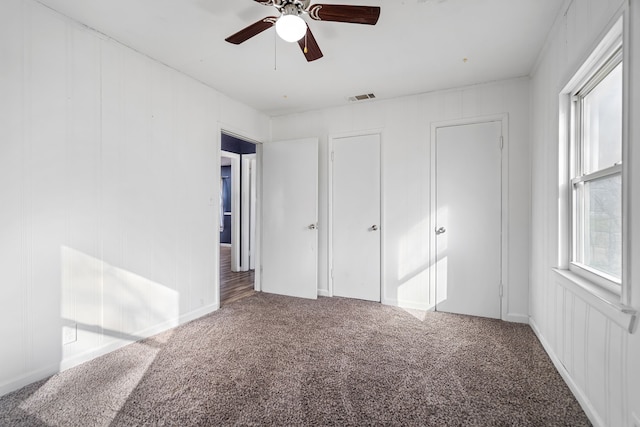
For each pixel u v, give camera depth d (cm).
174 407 171
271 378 201
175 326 294
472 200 328
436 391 187
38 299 199
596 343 156
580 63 174
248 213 557
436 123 343
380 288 374
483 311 323
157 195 278
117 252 245
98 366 216
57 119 208
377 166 376
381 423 159
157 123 278
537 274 275
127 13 211
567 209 215
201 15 214
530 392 186
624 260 131
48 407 171
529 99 304
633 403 124
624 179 132
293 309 346
